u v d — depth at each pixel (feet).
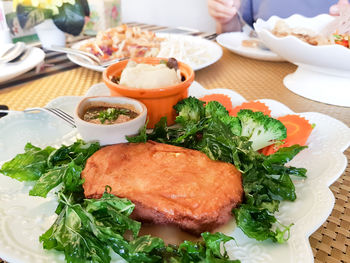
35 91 1.13
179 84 0.91
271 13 2.11
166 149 0.71
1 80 1.12
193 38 1.69
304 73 1.15
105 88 1.10
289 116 0.91
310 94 1.10
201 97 1.05
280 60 1.44
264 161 0.69
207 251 0.50
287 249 0.52
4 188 0.66
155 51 1.41
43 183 0.63
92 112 0.83
